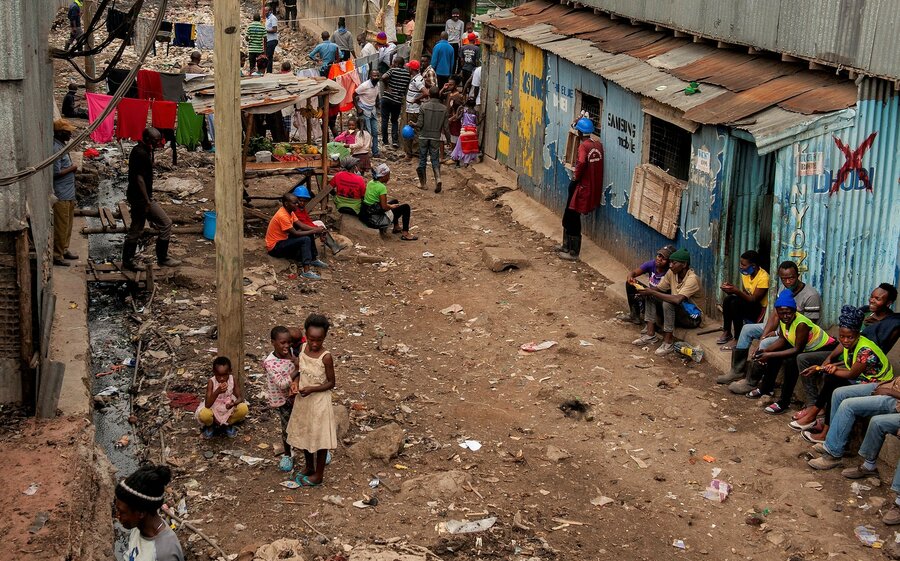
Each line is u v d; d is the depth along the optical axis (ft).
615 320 40.83
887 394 27.45
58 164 41.91
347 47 82.28
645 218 43.04
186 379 33.99
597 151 47.39
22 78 26.32
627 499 27.55
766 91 36.17
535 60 57.26
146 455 29.19
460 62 79.61
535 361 37.04
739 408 32.81
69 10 95.96
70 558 21.49
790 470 28.73
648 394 33.99
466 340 39.37
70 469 24.73
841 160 32.07
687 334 37.55
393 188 62.59
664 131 42.75
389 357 37.32
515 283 45.91
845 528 25.86
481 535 24.99
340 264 47.85
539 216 55.88
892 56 29.78
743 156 36.11
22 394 28.19
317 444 26.63
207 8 111.24
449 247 51.55
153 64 87.97
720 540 25.70
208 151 65.46
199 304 41.19
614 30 53.42
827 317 33.37
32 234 28.78
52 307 34.22
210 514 25.82
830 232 32.71
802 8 35.01
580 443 30.89
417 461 29.19
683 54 44.86
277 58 96.84
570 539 25.38
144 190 41.78
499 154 64.64
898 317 29.91
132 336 37.99
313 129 65.41
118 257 46.44
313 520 25.57
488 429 31.63
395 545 24.35
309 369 26.22
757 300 34.94
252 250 47.26
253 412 31.78
